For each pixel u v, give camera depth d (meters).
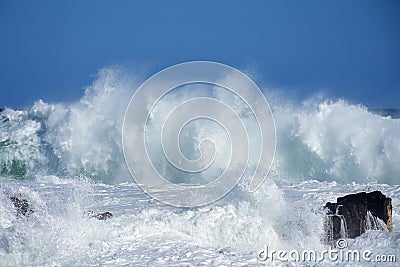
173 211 35.59
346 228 32.34
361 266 28.09
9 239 29.39
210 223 32.72
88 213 34.03
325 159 55.97
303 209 33.94
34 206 33.06
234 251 30.45
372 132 55.34
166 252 29.39
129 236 31.69
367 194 34.09
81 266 27.22
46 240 29.48
